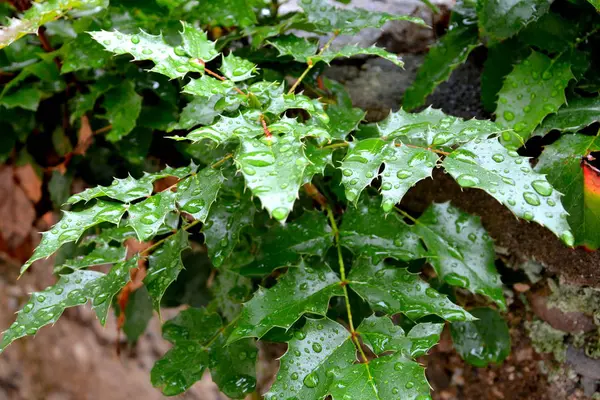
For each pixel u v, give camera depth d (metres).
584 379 0.60
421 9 0.71
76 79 0.65
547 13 0.56
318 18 0.57
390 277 0.51
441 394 0.67
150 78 0.63
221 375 0.54
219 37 0.63
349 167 0.45
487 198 0.60
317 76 0.62
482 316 0.60
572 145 0.52
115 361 0.94
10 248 0.84
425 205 0.64
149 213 0.44
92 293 0.50
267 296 0.49
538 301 0.62
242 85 0.56
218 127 0.45
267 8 0.64
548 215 0.42
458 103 0.65
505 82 0.55
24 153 0.72
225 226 0.53
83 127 0.68
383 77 0.69
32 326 0.49
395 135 0.47
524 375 0.63
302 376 0.46
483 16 0.56
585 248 0.56
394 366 0.45
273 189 0.39
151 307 0.66
